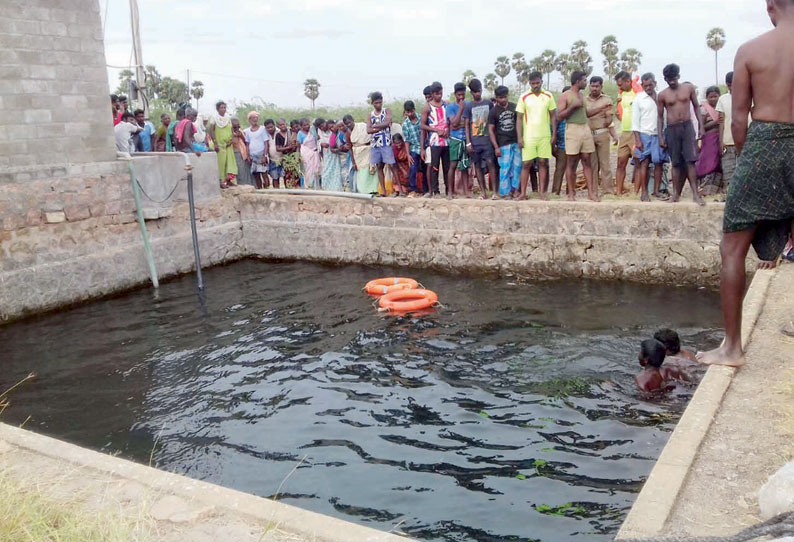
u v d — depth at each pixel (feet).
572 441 20.35
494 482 18.47
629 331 30.14
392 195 47.50
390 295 36.70
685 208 36.86
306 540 11.05
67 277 39.17
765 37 14.62
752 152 14.82
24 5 36.83
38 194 37.78
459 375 26.35
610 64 142.72
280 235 49.62
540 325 31.78
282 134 53.26
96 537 10.97
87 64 40.29
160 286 43.65
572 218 39.65
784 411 14.55
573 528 16.02
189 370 28.73
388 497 18.06
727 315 16.78
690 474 12.53
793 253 26.37
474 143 42.39
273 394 25.70
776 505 10.72
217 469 20.22
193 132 47.47
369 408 23.90
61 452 14.67
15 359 31.14
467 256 42.91
